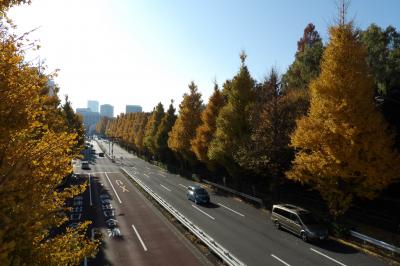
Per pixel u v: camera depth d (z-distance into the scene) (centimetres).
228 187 3453
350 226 1858
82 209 2633
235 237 1853
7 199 465
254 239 1817
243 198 3039
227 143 3022
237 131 3020
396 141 1989
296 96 2664
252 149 2591
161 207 2628
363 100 1694
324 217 2112
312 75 3056
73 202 2886
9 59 469
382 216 2053
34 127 555
